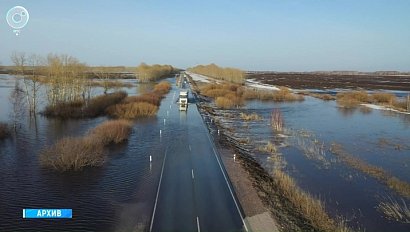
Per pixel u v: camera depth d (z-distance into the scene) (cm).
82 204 2517
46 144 4138
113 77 18088
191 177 3039
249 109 7912
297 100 9675
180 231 2050
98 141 3919
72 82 6975
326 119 6656
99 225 2203
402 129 5716
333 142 4688
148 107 6556
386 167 3638
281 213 2356
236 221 2194
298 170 3441
